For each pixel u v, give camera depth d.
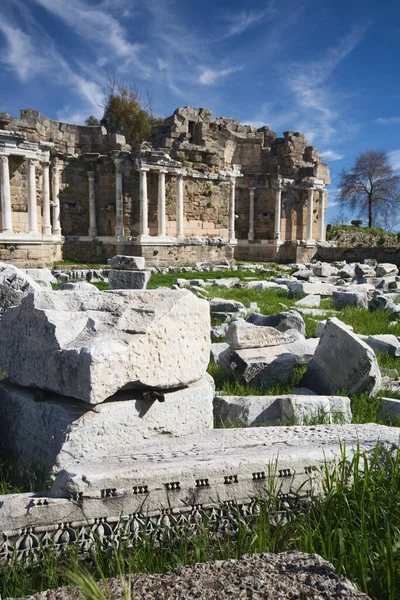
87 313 4.64
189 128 33.91
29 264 26.39
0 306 6.64
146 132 47.66
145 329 4.41
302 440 4.27
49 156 28.47
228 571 2.49
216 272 27.72
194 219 33.97
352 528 3.18
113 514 3.22
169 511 3.29
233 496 3.45
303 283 19.02
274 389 7.20
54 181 29.22
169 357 4.54
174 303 4.71
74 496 3.18
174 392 4.63
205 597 2.26
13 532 3.08
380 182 63.16
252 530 3.25
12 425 4.65
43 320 4.48
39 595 2.42
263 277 26.20
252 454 3.70
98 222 30.84
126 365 4.20
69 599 2.36
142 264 20.39
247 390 7.10
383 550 2.87
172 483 3.33
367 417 6.01
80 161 30.25
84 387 4.03
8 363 4.95
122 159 29.77
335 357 6.98
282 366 7.45
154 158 29.98
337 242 46.31
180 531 3.26
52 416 4.24
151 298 4.82
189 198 33.53
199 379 4.95
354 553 2.83
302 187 37.66
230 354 7.70
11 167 26.56
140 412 4.35
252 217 37.19
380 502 3.30
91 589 1.91
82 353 4.05
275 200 36.75
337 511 3.31
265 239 37.31
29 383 4.63
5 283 6.65
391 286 21.09
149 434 4.39
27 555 3.07
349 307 15.18
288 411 5.62
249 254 37.44
